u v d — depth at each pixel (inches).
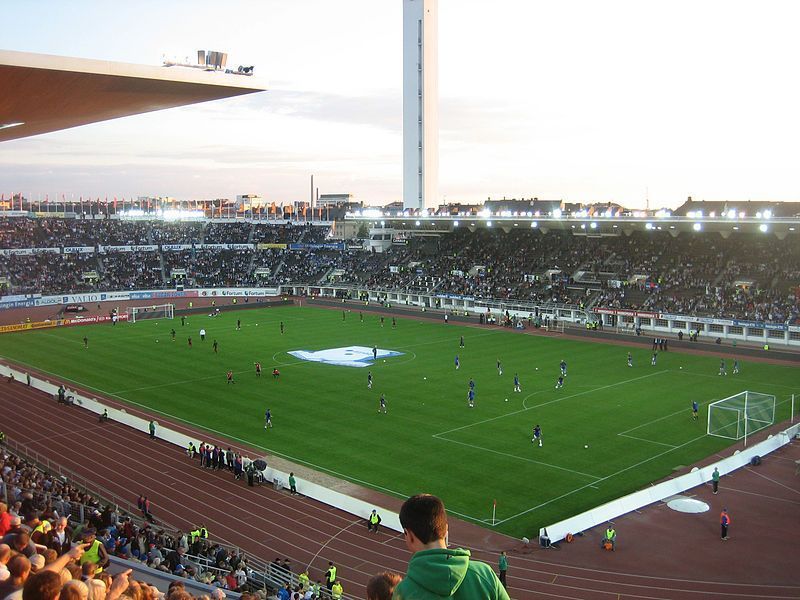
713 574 1305.4
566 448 1991.9
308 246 6368.1
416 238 5954.7
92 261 5693.9
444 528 234.1
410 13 6225.4
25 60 690.8
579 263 4731.8
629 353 3144.7
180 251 6171.3
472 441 2058.3
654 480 1763.0
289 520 1577.3
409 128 6402.6
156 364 3127.5
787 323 3508.9
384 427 2198.6
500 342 3659.0
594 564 1348.4
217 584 1063.6
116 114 1030.4
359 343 3624.5
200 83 818.2
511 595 1239.5
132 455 1983.3
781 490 1697.8
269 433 2158.0
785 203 4960.6
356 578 1333.7
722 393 2573.8
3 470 1359.5
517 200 6309.1
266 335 3873.0
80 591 298.7
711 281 4092.0
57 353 3383.4
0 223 5812.0
